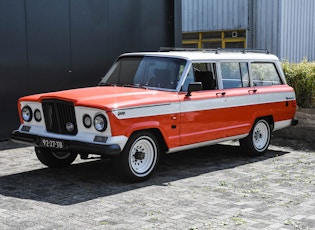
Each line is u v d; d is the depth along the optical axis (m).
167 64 7.41
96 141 6.16
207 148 9.38
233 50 8.57
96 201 5.74
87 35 11.07
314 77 10.62
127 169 6.42
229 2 18.88
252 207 5.54
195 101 7.23
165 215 5.22
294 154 8.91
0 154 8.66
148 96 6.74
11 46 9.82
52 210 5.39
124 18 11.82
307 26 18.86
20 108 7.15
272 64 9.05
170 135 6.90
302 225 4.91
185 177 7.01
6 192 6.14
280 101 8.91
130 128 6.29
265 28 17.95
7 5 9.70
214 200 5.81
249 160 8.32
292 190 6.31
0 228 4.80
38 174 7.14
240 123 8.09
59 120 6.56
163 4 12.73
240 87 8.23
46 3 10.30
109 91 6.95
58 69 10.59
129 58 7.86
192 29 20.16
